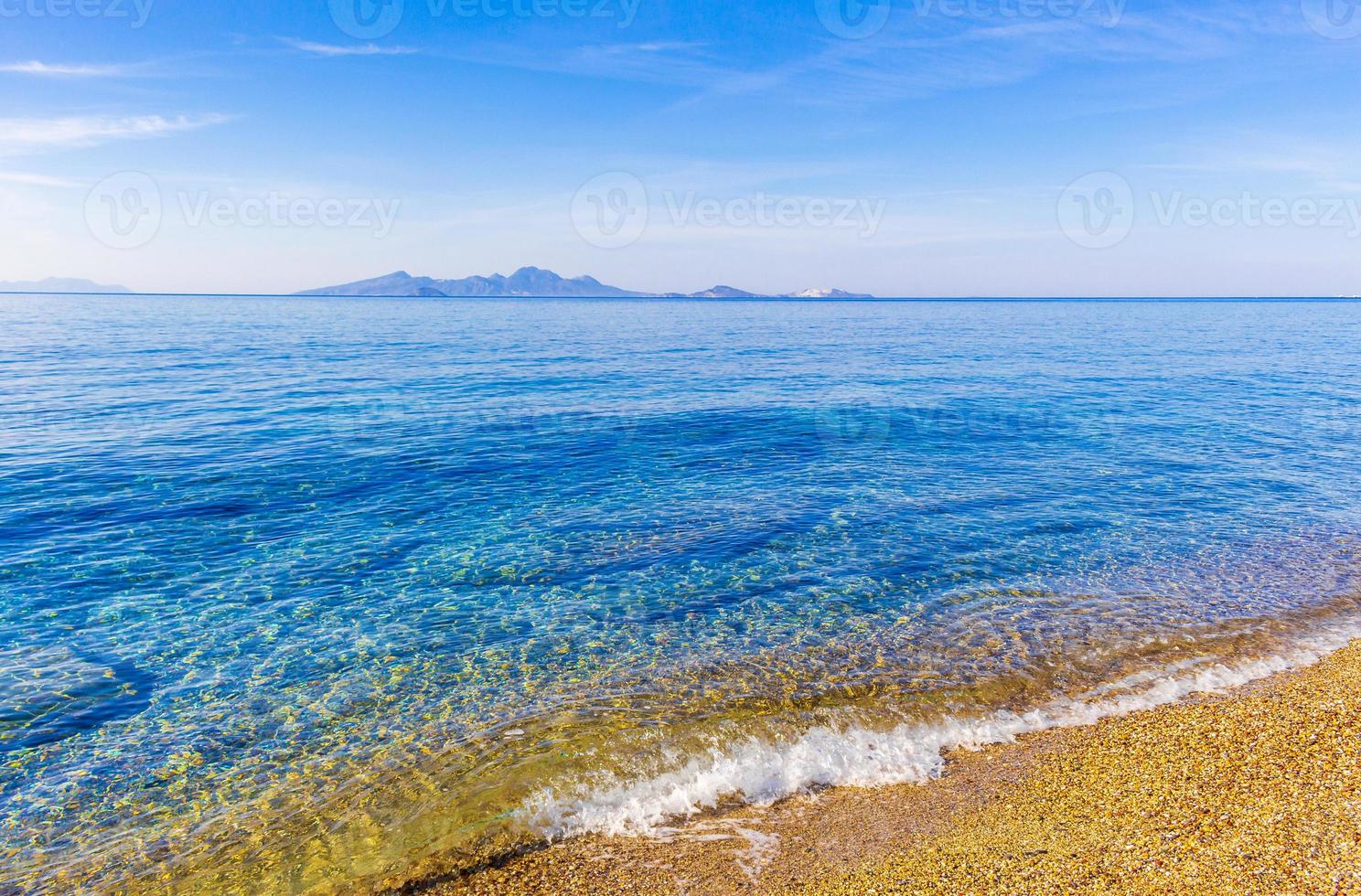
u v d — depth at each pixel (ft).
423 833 28.50
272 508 64.49
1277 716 35.24
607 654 42.22
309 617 45.80
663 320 435.53
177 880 26.25
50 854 27.43
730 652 42.50
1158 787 30.09
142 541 56.44
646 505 67.87
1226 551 57.77
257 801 30.30
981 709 36.88
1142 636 44.34
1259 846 26.12
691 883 25.84
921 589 50.93
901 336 294.25
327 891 25.72
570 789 30.94
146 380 129.80
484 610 47.26
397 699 37.55
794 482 75.66
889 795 30.60
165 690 37.76
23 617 44.47
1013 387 139.95
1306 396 130.52
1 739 33.50
